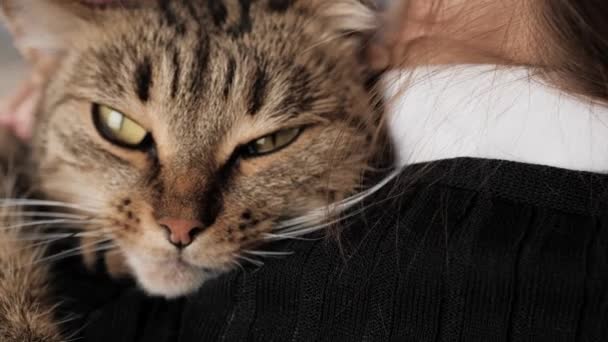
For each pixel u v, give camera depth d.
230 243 0.34
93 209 0.35
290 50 0.35
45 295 0.35
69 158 0.36
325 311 0.30
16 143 0.39
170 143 0.34
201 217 0.34
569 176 0.29
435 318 0.29
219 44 0.35
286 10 0.36
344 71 0.36
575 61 0.29
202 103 0.34
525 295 0.28
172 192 0.34
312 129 0.35
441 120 0.31
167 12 0.36
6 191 0.37
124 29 0.36
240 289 0.31
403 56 0.32
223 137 0.34
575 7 0.29
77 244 0.36
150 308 0.34
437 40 0.31
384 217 0.30
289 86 0.35
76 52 0.36
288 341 0.30
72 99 0.36
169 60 0.35
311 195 0.35
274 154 0.35
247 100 0.34
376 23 0.35
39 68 0.38
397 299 0.29
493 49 0.30
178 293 0.35
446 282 0.29
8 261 0.35
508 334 0.28
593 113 0.29
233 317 0.31
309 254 0.31
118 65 0.35
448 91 0.31
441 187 0.30
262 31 0.36
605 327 0.28
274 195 0.35
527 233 0.29
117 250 0.36
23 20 0.37
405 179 0.31
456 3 0.31
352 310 0.30
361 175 0.34
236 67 0.35
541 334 0.28
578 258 0.28
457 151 0.30
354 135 0.34
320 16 0.36
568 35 0.29
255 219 0.35
